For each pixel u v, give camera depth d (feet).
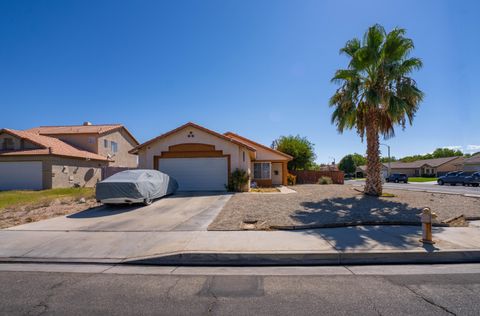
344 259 17.71
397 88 42.22
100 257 18.53
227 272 16.03
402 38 41.16
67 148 80.07
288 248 18.79
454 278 14.79
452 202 38.58
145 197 36.50
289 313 11.09
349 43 45.32
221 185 53.88
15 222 29.12
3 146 70.85
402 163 214.69
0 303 12.25
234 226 25.30
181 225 26.21
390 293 12.92
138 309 11.57
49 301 12.41
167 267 17.11
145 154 55.06
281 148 108.78
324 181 90.58
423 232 20.15
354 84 43.19
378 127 45.78
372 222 25.85
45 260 18.28
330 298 12.41
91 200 44.70
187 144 54.49
